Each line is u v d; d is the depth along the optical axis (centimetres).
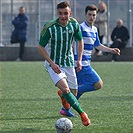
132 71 5197
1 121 2411
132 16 6788
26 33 6500
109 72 5078
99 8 6388
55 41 2298
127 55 6656
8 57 6750
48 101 3084
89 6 2659
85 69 2648
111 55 6700
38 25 6750
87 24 2661
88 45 2645
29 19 6762
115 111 2692
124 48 6625
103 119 2447
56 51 2319
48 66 2322
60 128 2061
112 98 3209
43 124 2327
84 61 2645
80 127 2242
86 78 2652
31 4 6769
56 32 2288
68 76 2377
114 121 2391
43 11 6756
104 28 6406
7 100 3130
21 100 3128
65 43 2312
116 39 6481
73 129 2197
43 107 2844
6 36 6794
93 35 2653
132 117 2502
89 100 3116
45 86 3894
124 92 3522
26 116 2550
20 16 6469
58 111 2702
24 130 2188
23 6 6756
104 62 6500
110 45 6531
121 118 2473
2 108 2812
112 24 6719
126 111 2691
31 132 2145
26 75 4759
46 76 4678
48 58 2256
